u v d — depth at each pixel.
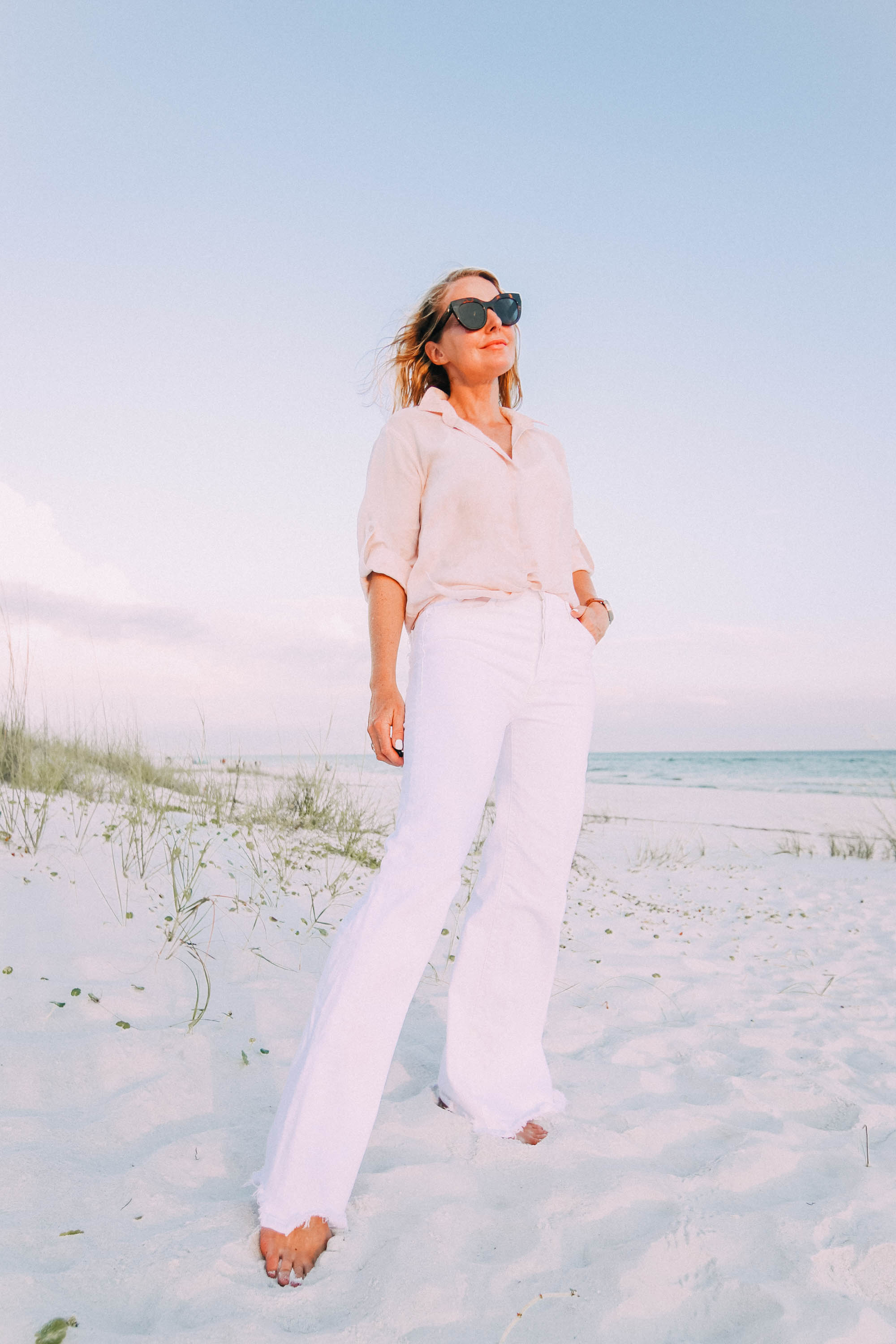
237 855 4.64
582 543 2.41
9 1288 1.32
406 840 1.67
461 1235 1.60
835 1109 2.48
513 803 2.02
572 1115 2.20
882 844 12.04
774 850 12.17
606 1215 1.71
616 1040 2.97
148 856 3.94
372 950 1.59
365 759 7.39
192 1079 2.18
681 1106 2.37
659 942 5.03
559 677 1.93
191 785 6.50
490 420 2.14
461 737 1.73
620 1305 1.43
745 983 4.16
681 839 13.49
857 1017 3.61
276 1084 2.23
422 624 1.86
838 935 5.75
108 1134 1.89
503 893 2.06
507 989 2.08
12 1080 2.05
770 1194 1.90
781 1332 1.39
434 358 2.14
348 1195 1.55
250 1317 1.32
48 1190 1.62
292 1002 2.81
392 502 1.94
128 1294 1.37
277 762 7.02
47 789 4.97
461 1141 1.96
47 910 3.11
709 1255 1.58
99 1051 2.21
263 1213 1.49
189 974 2.89
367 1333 1.31
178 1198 1.65
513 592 1.87
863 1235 1.69
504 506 1.89
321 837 5.99
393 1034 1.60
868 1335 1.40
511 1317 1.40
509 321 2.04
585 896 6.72
